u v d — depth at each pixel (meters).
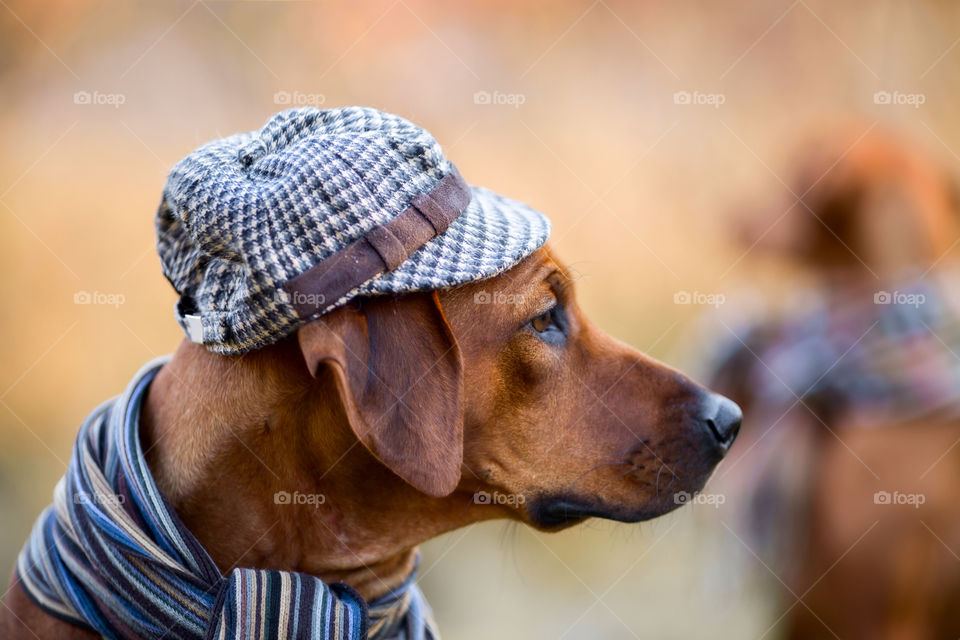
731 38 9.77
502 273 2.39
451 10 9.12
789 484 3.80
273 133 2.31
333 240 2.06
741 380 4.12
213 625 2.02
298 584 2.13
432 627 2.76
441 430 2.14
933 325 3.55
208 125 7.79
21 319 6.72
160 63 7.78
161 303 7.11
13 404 6.57
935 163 3.84
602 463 2.56
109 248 7.04
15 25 7.32
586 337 2.66
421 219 2.13
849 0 9.55
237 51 8.11
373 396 2.10
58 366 6.70
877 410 3.60
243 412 2.26
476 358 2.38
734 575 4.00
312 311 2.04
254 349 2.18
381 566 2.50
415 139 2.20
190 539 2.13
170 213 2.29
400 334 2.15
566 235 8.20
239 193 2.10
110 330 6.89
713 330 4.34
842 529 3.62
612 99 9.28
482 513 2.58
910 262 3.66
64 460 6.40
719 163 8.81
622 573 6.43
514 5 9.34
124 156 7.40
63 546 2.22
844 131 3.89
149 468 2.35
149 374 2.48
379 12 8.64
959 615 3.57
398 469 2.08
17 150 7.21
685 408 2.63
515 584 6.39
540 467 2.53
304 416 2.27
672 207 8.43
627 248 8.17
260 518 2.29
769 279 4.16
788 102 9.42
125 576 2.10
